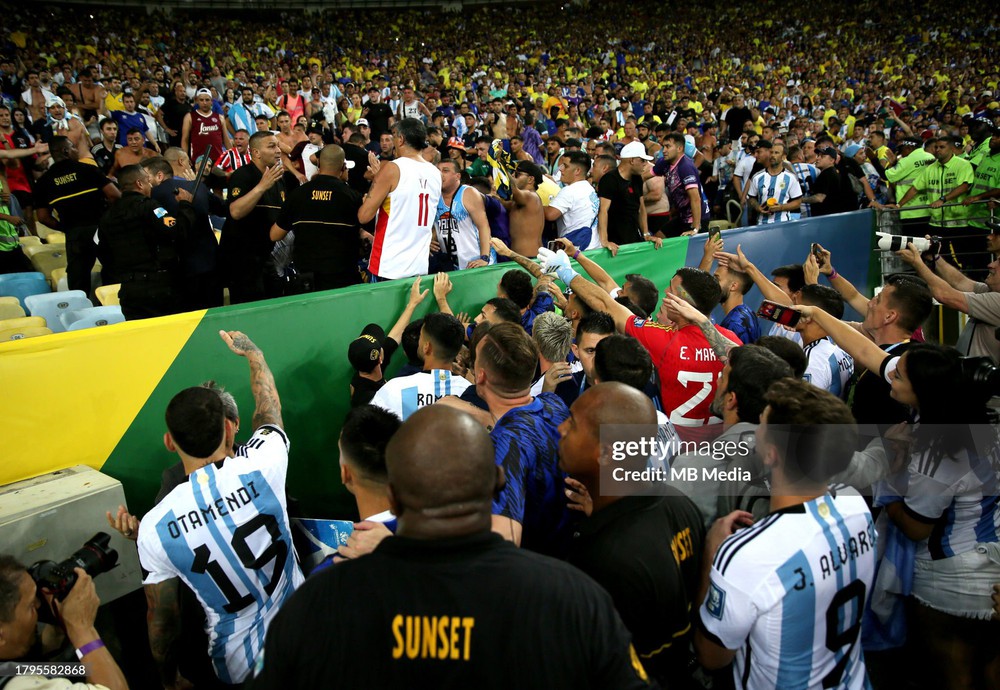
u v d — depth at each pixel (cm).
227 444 254
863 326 373
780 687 177
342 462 227
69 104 1141
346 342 394
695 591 196
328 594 132
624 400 191
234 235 518
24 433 284
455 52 3039
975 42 2916
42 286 602
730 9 3350
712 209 1156
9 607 200
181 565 232
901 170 1064
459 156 896
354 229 486
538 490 223
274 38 2761
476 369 254
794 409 178
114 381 307
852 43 3100
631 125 1280
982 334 438
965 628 256
